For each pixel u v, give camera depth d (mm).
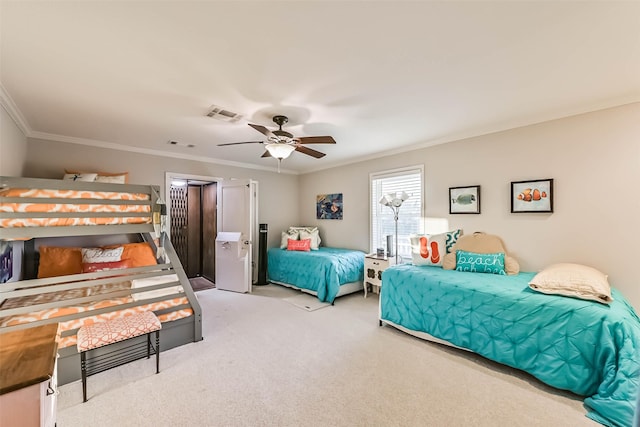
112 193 2352
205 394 2002
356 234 5121
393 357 2527
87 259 3217
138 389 2061
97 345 1991
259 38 1664
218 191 5254
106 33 1597
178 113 2832
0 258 2400
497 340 2295
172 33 1607
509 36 1656
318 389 2061
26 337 1259
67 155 3635
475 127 3311
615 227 2564
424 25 1557
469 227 3555
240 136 3635
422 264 3500
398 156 4414
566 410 1820
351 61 1923
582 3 1388
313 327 3217
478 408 1854
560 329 2002
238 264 4793
